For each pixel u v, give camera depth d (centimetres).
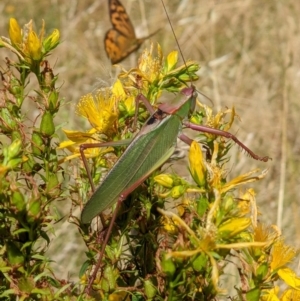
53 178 27
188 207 26
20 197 25
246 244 24
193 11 75
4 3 80
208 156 28
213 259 24
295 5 74
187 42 72
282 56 65
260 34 73
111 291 26
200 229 24
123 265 29
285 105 51
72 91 64
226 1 77
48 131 27
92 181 27
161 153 28
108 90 29
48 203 26
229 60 69
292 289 27
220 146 28
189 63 29
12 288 26
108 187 27
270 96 62
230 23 75
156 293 26
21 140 27
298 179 52
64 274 43
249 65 67
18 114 28
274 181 52
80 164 28
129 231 28
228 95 63
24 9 80
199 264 24
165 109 28
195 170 26
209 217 24
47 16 79
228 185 26
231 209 25
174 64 29
